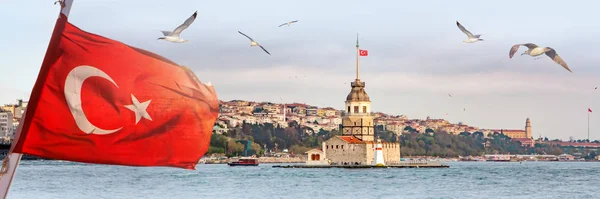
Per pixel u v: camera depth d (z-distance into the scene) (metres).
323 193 142.62
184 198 129.38
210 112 22.83
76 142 21.39
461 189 155.75
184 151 22.48
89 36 21.59
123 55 21.91
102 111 21.58
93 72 21.53
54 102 21.22
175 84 22.38
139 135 21.91
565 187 166.50
